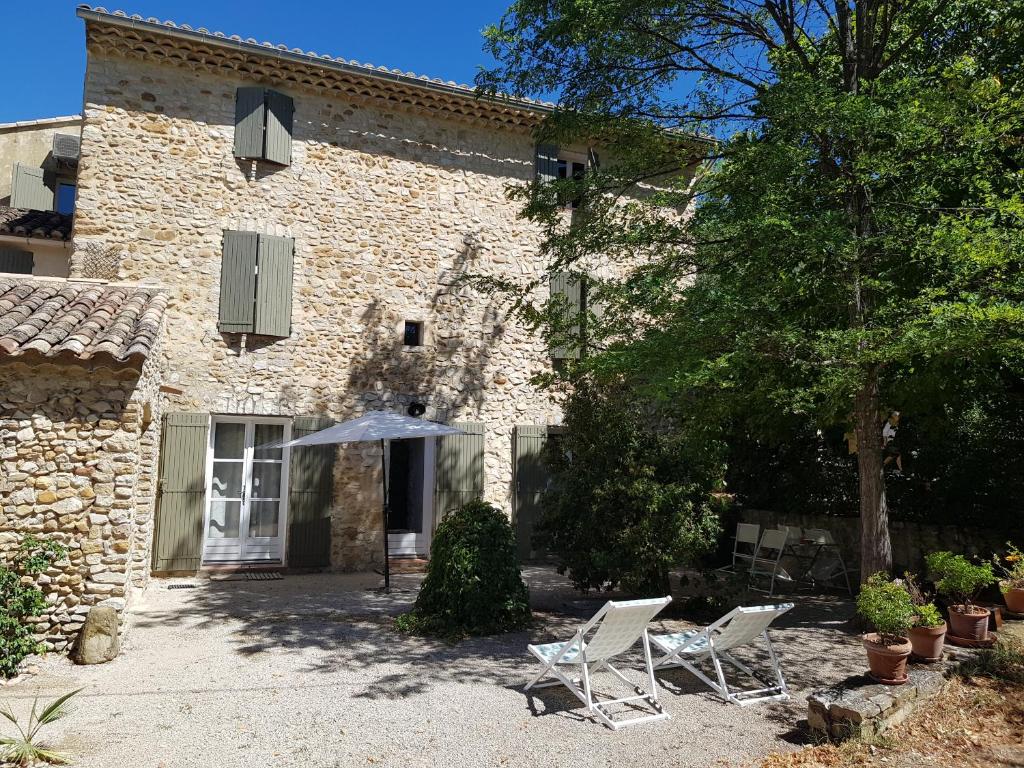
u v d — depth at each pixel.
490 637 6.56
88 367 5.53
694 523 7.63
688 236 7.41
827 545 9.54
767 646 5.24
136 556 7.60
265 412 9.97
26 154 14.38
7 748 3.76
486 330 11.43
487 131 11.73
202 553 9.59
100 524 5.64
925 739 4.26
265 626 6.81
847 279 6.61
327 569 10.11
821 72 7.05
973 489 8.55
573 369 7.70
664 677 5.52
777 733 4.38
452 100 11.09
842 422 7.60
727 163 7.40
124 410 5.77
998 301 5.81
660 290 6.67
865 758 3.97
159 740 4.08
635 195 11.51
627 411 8.02
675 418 8.20
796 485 10.59
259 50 9.88
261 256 10.01
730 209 6.95
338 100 10.80
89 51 9.57
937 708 4.72
